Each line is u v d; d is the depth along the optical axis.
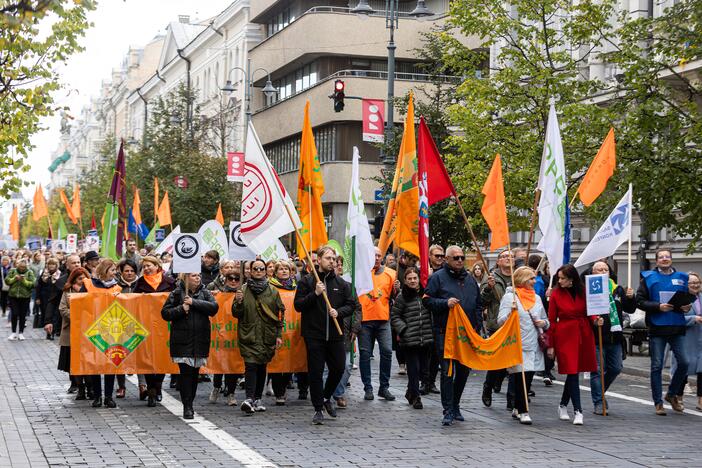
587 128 23.25
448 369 12.95
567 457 10.82
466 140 27.73
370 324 15.47
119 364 14.35
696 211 21.33
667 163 21.08
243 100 60.22
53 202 92.31
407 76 49.44
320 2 52.47
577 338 13.27
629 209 15.21
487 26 27.48
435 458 10.70
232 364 14.84
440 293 13.10
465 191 27.55
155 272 15.08
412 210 15.93
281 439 11.77
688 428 12.98
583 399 15.93
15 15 7.15
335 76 47.59
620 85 24.64
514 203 26.84
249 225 14.30
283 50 52.75
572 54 33.06
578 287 13.39
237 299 13.91
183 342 13.25
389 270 15.84
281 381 14.95
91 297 14.40
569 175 24.03
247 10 60.25
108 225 23.97
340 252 18.66
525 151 26.61
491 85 27.39
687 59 21.66
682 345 14.40
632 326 23.45
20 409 14.04
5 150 21.33
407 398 14.61
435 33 39.06
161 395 15.20
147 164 50.06
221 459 10.49
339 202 47.09
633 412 14.53
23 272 25.66
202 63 71.25
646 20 22.58
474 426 12.91
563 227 15.09
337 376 13.29
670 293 14.36
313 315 13.02
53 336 26.62
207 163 48.22
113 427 12.52
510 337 13.18
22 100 20.41
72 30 19.69
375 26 49.12
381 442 11.64
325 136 48.97
